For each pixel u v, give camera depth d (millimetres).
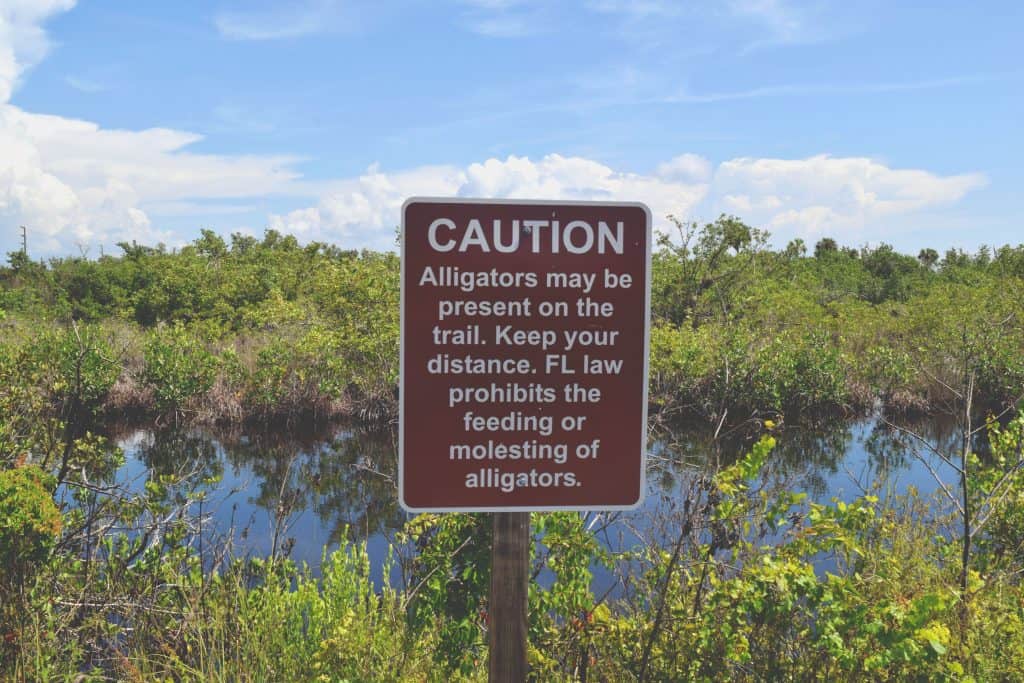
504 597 2762
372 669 3861
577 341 2695
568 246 2674
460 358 2666
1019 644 3672
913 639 3232
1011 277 20672
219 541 5367
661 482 6211
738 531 3633
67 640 4254
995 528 5137
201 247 40156
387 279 16859
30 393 6465
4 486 4148
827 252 48531
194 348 16922
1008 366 15734
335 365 16609
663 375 16906
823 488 11156
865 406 17500
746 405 16078
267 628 4105
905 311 24500
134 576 4840
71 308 27578
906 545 4984
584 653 3941
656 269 26219
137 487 10438
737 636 3469
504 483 2699
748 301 23828
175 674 4086
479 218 2641
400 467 2662
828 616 3332
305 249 38344
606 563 4281
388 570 4809
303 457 13828
